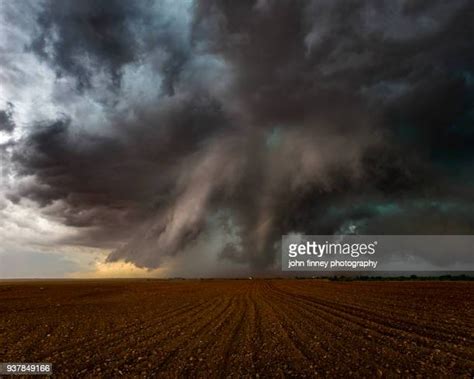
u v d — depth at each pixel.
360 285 78.19
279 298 47.16
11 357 15.95
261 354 15.61
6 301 46.03
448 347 16.31
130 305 40.12
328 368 13.39
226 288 81.94
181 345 17.73
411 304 35.06
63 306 39.19
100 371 13.59
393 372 12.72
